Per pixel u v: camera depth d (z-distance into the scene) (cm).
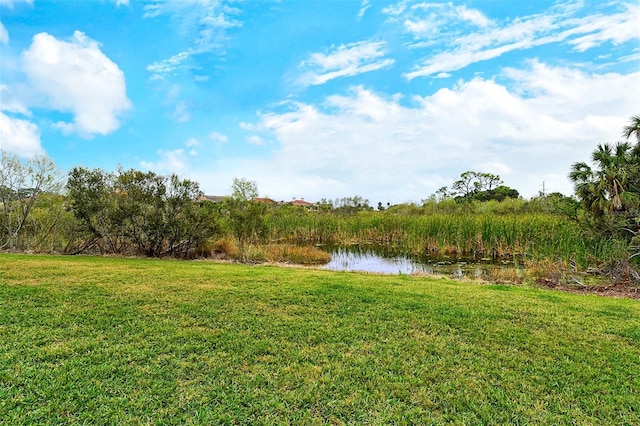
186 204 1316
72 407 294
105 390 321
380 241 2078
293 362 382
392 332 470
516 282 970
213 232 1348
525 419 291
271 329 473
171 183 1313
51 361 371
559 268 1078
